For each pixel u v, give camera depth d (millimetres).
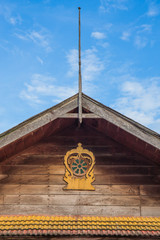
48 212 8617
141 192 8844
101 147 9188
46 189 8812
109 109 8000
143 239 7941
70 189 8680
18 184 8844
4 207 8656
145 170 9000
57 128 8773
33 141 8836
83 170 8812
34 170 8961
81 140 9250
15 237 7910
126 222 8102
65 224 7875
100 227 7781
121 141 8969
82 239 7891
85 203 8688
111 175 8945
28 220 8039
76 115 7988
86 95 8109
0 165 8938
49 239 7910
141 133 7883
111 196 8781
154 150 8133
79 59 8312
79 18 9133
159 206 8750
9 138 7727
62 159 9078
